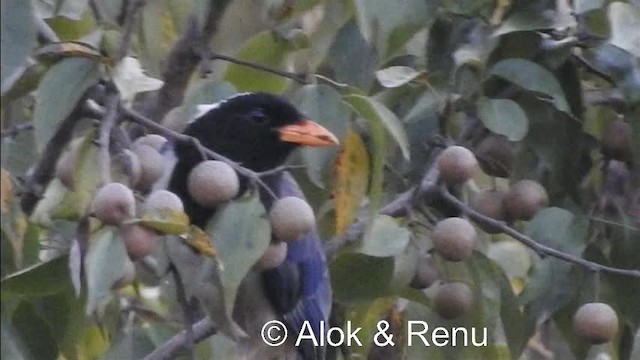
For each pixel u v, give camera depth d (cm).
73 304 736
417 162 935
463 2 914
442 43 920
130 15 720
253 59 953
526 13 902
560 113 925
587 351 918
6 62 625
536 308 889
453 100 916
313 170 861
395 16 774
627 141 944
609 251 952
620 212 949
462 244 877
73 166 731
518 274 1133
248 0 945
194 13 899
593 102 968
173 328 980
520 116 870
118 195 636
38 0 846
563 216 897
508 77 879
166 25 921
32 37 631
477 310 912
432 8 802
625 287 898
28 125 777
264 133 959
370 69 918
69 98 686
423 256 912
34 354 720
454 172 891
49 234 883
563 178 938
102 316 939
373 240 832
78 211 730
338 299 901
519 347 902
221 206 689
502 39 928
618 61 907
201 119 962
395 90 933
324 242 977
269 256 737
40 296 698
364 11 773
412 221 920
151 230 647
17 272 672
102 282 623
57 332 744
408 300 935
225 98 931
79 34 814
